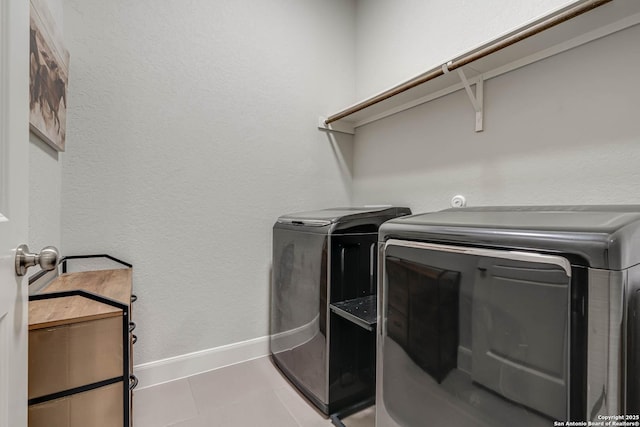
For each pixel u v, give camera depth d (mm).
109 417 899
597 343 614
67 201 1506
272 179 2119
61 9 1436
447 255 880
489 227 801
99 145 1580
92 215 1568
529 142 1386
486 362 784
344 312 1401
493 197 1526
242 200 2006
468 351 825
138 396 1622
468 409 823
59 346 831
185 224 1822
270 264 2111
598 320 613
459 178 1687
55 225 1394
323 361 1501
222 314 1950
